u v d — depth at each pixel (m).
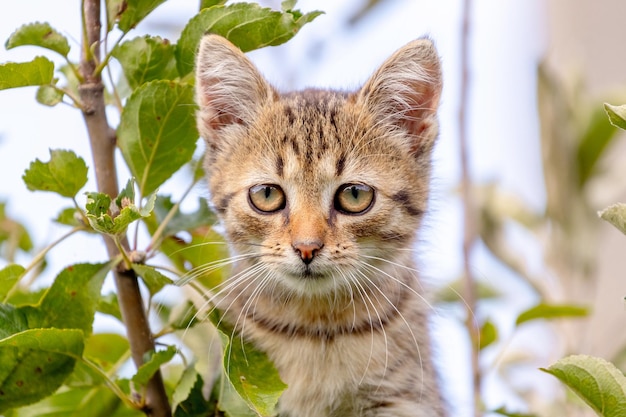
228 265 6.12
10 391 4.57
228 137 6.23
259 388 4.76
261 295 5.98
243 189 6.01
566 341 6.53
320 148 5.98
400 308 6.13
